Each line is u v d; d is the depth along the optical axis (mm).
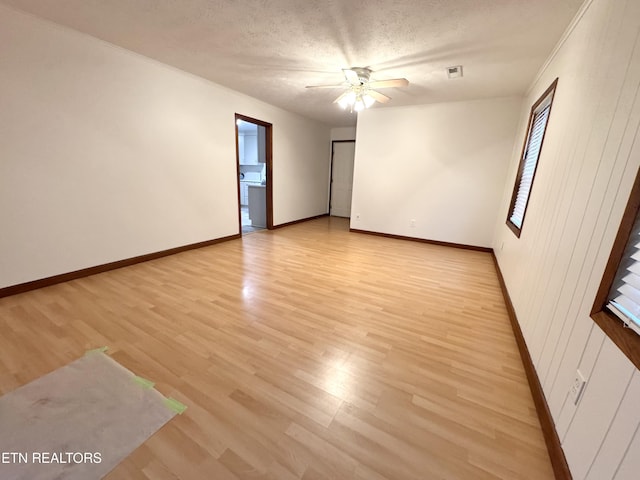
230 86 3816
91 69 2561
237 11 2020
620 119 1131
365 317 2225
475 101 4051
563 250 1470
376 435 1232
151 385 1457
